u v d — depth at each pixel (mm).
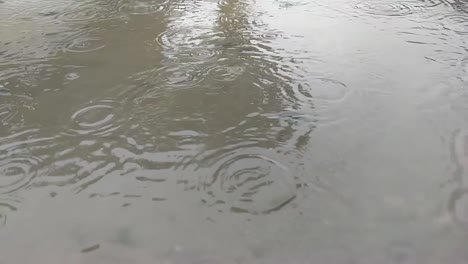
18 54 1559
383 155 1016
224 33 1707
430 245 791
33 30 1758
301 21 1803
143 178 963
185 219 859
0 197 918
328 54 1510
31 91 1318
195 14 1899
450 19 1767
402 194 907
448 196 897
